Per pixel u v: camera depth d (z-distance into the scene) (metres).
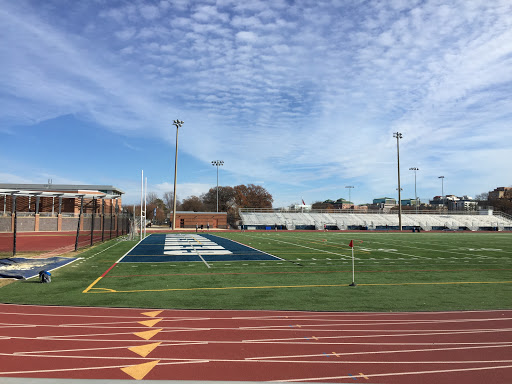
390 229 73.50
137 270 16.45
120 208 71.38
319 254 23.88
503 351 6.69
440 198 174.88
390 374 5.64
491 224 78.19
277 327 7.99
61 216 48.69
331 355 6.39
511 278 15.20
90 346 6.70
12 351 6.42
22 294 11.16
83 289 12.01
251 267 17.77
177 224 69.69
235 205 101.81
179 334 7.44
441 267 18.41
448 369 5.85
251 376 5.50
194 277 14.76
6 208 52.03
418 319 8.76
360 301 10.65
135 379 5.31
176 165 58.47
